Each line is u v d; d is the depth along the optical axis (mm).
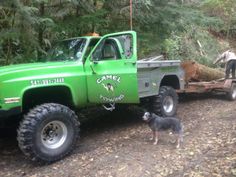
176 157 3031
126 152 3209
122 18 5316
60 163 3051
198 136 3605
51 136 3100
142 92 3932
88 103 3523
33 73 3098
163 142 3473
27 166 3047
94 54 3607
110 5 5094
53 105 3127
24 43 4266
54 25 4422
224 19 10922
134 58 3695
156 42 5660
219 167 2768
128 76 3707
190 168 2791
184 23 5668
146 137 3668
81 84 3412
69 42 3836
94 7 4883
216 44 10258
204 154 3070
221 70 6691
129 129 4020
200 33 9633
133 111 4867
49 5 4660
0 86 2902
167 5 5281
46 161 3021
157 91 4219
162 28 5555
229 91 5664
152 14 5238
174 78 4633
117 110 4883
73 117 3219
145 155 3109
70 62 3453
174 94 4492
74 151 3309
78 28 4902
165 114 4332
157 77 4211
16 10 3738
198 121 4270
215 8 9914
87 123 4430
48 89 3234
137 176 2705
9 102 2922
